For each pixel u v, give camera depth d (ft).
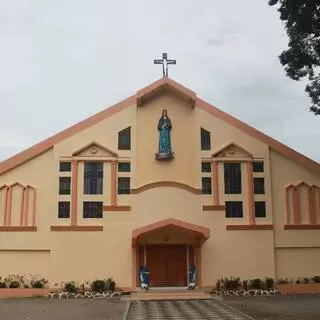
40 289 92.22
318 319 61.93
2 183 96.78
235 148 101.09
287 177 100.89
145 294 87.81
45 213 96.12
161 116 101.60
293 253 98.27
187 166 99.91
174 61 102.94
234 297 89.04
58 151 98.43
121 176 98.37
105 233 95.55
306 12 63.67
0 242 94.58
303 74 70.44
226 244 96.68
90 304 80.12
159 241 96.99
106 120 100.27
